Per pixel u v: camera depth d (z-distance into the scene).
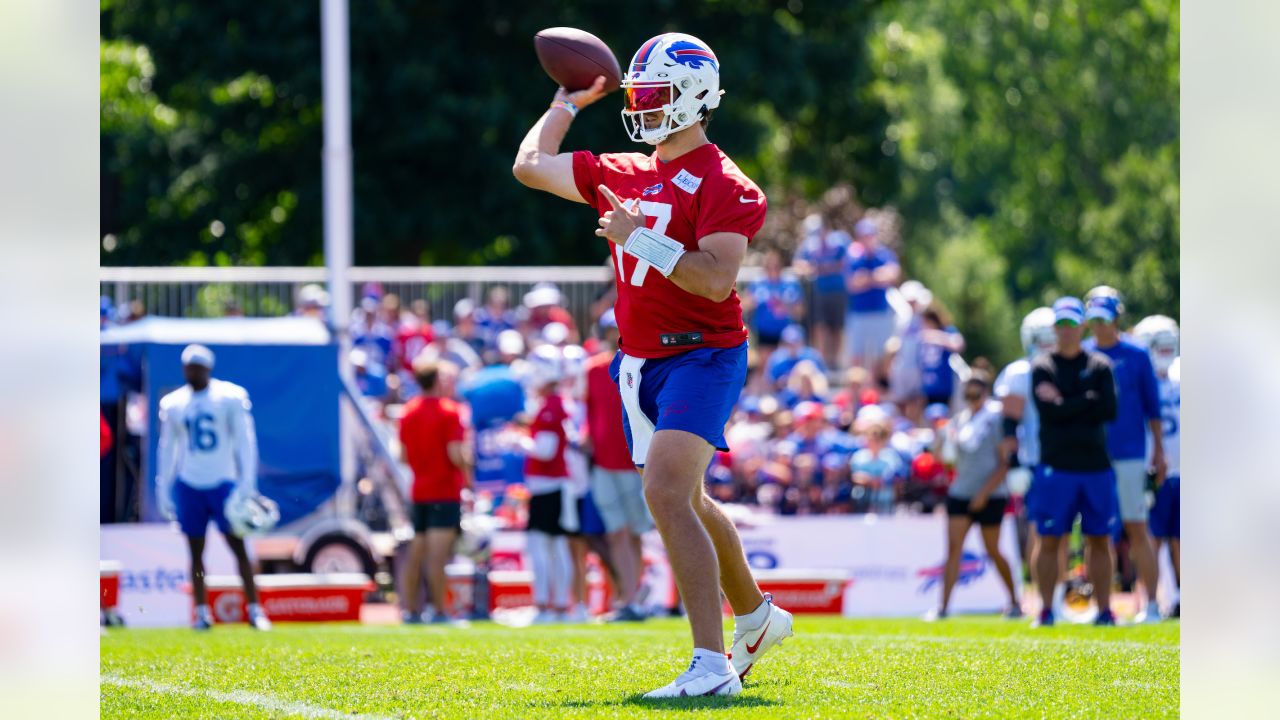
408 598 43.50
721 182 17.64
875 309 64.31
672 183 17.91
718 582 17.47
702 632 17.41
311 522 51.22
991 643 25.22
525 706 16.77
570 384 48.25
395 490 52.53
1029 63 152.00
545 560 43.62
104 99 94.62
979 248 158.00
